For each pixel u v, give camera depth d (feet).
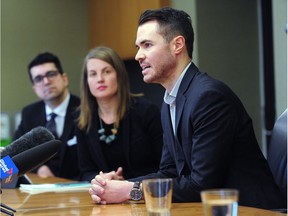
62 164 15.25
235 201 3.60
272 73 17.16
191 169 7.98
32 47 21.08
